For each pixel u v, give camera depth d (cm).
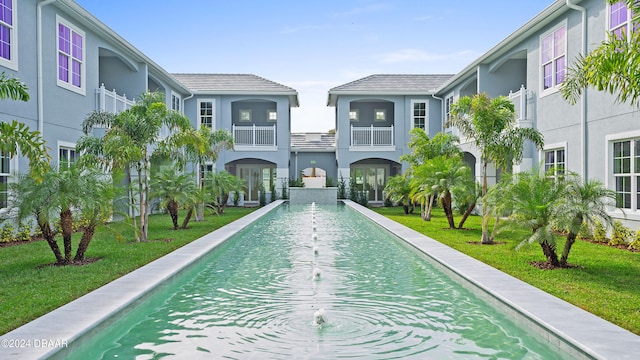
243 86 2481
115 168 1009
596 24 1116
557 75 1312
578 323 447
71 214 788
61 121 1252
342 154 2520
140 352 431
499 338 465
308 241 1136
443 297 615
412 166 1727
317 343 452
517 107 1527
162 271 681
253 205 2528
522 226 769
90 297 537
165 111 1103
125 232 1216
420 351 431
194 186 1333
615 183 1069
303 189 2489
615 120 1050
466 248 960
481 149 1091
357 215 1870
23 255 873
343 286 679
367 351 431
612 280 659
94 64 1446
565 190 769
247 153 2473
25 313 493
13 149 638
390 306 576
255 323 512
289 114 2589
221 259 893
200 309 566
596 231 1025
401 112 2502
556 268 745
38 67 1145
